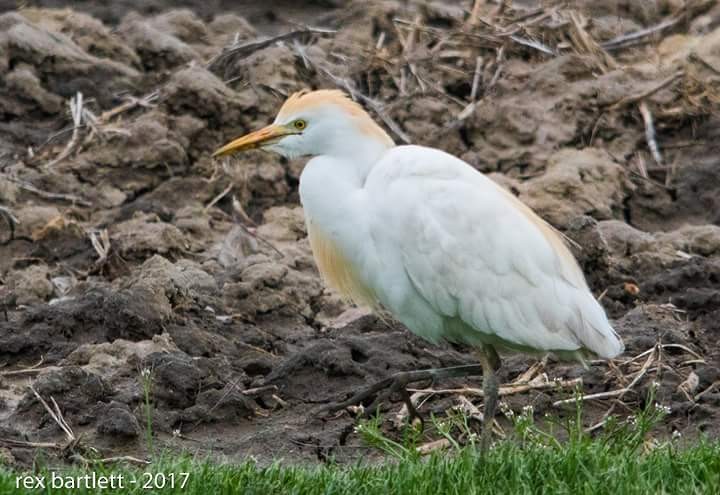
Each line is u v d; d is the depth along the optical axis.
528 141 16.36
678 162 16.42
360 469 9.52
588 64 17.25
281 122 10.48
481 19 18.11
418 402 11.51
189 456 10.12
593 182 15.55
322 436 11.02
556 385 11.38
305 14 20.91
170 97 16.38
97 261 14.12
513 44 17.70
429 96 17.05
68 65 17.33
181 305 13.12
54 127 16.70
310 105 10.36
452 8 19.20
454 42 17.80
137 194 15.77
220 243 14.84
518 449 9.95
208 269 14.20
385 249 10.09
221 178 15.83
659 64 17.72
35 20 18.39
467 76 17.38
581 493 8.93
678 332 12.59
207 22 20.14
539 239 10.07
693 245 14.64
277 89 16.73
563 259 10.21
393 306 10.38
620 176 15.79
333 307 13.65
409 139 16.52
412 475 9.21
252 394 11.66
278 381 11.85
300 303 13.55
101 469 9.55
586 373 11.88
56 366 12.07
